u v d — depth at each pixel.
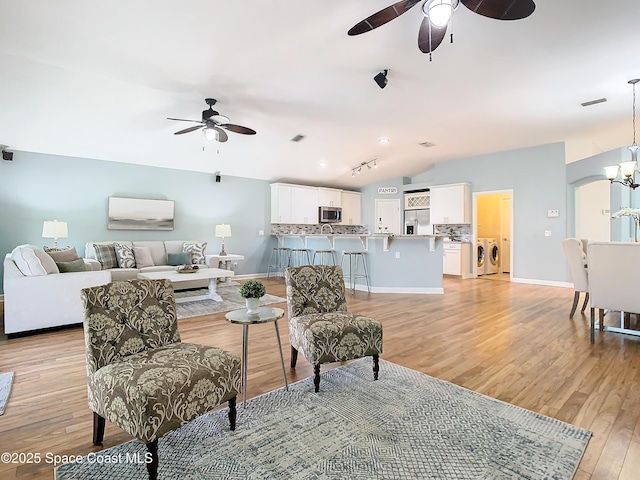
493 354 2.95
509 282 7.11
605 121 5.21
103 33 2.95
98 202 5.96
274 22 2.80
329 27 2.88
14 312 3.41
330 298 2.76
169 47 3.17
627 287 3.13
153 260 6.19
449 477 1.47
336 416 1.96
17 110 4.33
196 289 6.09
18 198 5.29
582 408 2.04
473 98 4.35
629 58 3.35
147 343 1.88
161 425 1.45
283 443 1.71
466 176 7.69
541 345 3.17
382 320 4.06
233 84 3.94
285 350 3.07
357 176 8.62
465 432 1.80
